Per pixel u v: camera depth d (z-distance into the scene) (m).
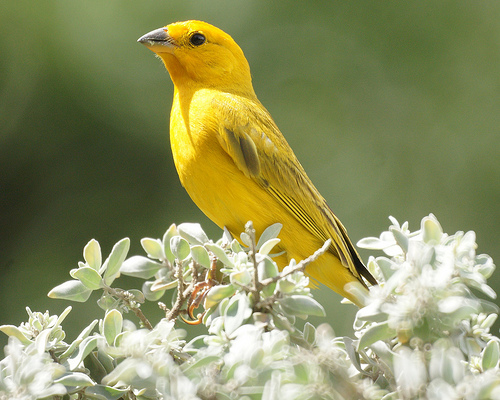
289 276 2.50
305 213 2.59
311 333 2.51
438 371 2.48
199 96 2.60
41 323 2.51
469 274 2.50
